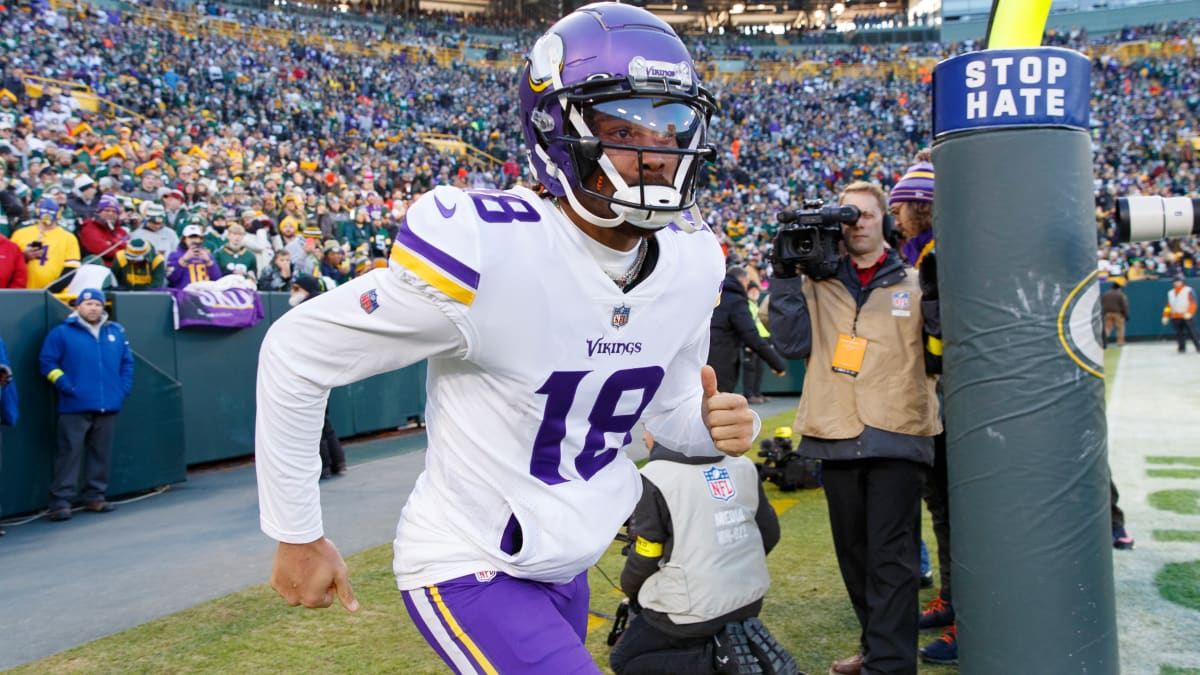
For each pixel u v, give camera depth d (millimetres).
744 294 4848
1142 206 2383
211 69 22109
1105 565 2150
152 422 6578
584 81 1484
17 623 3812
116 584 4352
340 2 36812
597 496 1682
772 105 33812
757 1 44969
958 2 40906
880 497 2838
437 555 1607
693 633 2605
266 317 8023
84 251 7707
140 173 11711
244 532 5359
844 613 3623
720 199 25109
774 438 6098
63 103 15797
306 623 3684
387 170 19828
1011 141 2115
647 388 1704
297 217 12273
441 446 1643
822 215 2887
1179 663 3055
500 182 24297
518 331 1500
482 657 1561
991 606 2174
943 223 2256
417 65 30984
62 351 5883
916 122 31812
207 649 3420
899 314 2881
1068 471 2113
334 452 7008
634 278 1616
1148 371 13820
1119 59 34562
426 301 1450
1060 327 2113
